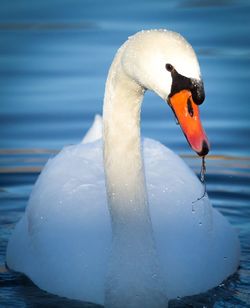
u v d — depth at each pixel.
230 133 18.72
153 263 10.98
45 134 18.80
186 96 9.50
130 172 11.06
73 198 12.52
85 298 11.38
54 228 12.30
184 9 27.39
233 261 12.77
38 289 11.95
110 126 10.96
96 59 22.88
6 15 26.83
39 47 24.16
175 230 12.04
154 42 9.70
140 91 10.56
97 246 11.70
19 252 12.80
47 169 13.56
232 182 16.91
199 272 11.78
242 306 11.52
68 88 21.16
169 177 12.84
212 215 13.18
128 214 11.05
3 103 20.52
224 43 24.16
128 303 10.84
